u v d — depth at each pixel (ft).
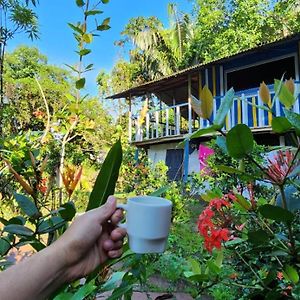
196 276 4.19
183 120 43.34
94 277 3.05
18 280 2.31
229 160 13.66
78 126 6.61
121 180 24.68
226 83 31.83
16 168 4.49
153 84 35.09
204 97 3.01
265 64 30.07
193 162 31.53
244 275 4.97
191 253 11.76
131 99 39.29
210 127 2.89
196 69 30.58
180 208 16.44
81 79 5.13
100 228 2.75
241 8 50.70
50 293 2.47
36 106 39.45
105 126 36.68
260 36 49.80
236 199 4.02
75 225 2.73
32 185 3.72
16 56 51.67
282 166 3.31
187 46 55.06
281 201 3.36
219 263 4.28
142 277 3.66
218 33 52.31
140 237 2.53
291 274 3.32
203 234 4.00
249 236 3.39
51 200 5.29
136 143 36.81
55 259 2.51
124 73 55.21
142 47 56.44
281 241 3.44
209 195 4.68
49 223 3.33
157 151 37.22
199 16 54.70
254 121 27.71
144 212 2.52
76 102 5.53
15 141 6.90
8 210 7.19
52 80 46.50
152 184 23.54
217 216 4.16
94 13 4.82
